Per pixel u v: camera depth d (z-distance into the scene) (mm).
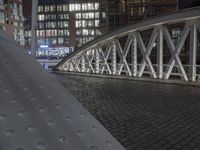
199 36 40719
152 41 17234
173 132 6758
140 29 17812
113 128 7137
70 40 124625
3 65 1869
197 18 14125
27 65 2053
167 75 16828
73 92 13891
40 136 1242
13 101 1460
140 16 87062
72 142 1260
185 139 6207
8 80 1676
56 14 125562
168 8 82812
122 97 12133
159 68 17297
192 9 13570
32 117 1362
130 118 8227
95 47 23781
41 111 1438
